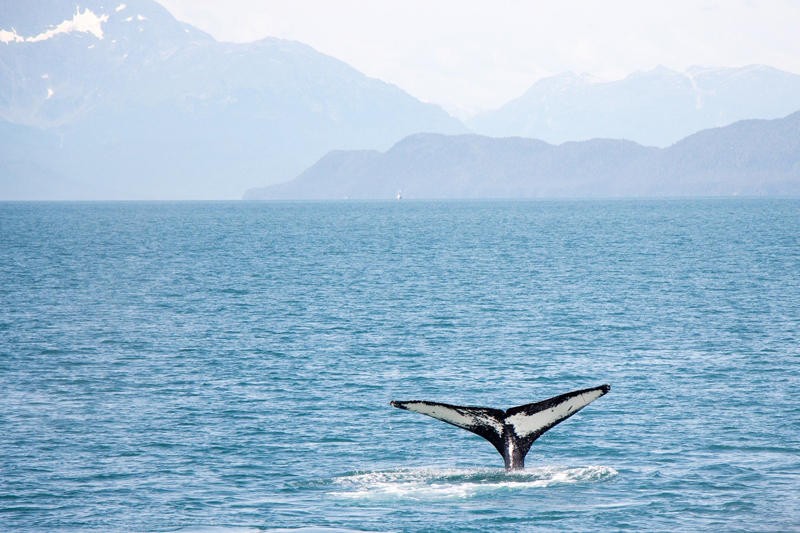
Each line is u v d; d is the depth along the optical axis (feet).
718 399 366.02
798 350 483.10
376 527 213.05
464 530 210.38
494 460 279.69
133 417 343.05
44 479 263.49
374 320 622.95
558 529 211.00
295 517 222.69
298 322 615.16
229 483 257.55
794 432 310.04
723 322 594.24
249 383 410.11
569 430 315.78
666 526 212.84
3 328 589.32
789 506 228.63
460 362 462.60
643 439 302.04
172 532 215.10
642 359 465.06
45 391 394.32
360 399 374.63
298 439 308.81
